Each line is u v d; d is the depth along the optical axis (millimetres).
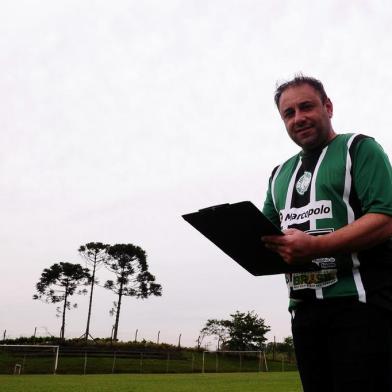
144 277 72875
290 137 2143
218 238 1937
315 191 1981
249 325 54938
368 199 1827
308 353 1918
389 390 1709
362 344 1728
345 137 2014
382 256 1831
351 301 1786
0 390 14594
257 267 2064
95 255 72500
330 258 1851
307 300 1924
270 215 2408
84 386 17031
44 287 70875
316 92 2084
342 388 1745
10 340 50344
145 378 25438
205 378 25453
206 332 56906
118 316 70312
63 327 70375
